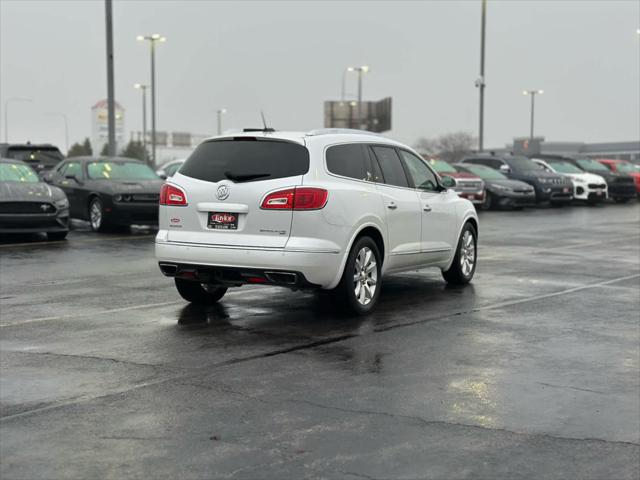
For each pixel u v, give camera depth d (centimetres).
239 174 819
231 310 896
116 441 479
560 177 3047
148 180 1884
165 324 818
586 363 669
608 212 2791
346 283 838
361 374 629
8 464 444
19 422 513
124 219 1786
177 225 846
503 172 3062
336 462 446
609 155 11406
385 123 8069
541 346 729
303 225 796
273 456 455
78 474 430
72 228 1947
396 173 949
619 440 484
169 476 427
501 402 559
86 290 1030
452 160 9838
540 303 948
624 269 1266
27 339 748
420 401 560
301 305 928
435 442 479
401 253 937
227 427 504
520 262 1352
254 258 801
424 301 959
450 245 1049
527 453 462
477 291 1038
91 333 775
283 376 623
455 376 626
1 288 1044
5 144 2394
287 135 832
